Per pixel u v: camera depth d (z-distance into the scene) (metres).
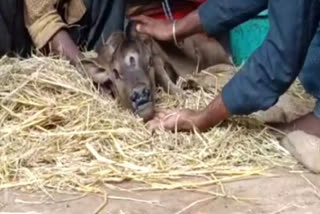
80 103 2.70
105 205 2.21
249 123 2.66
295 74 2.49
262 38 3.31
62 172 2.38
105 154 2.49
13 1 3.09
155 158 2.46
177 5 3.22
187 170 2.41
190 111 2.62
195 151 2.51
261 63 2.47
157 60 2.90
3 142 2.53
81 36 3.19
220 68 3.14
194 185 2.33
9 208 2.20
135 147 2.53
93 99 2.71
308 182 2.37
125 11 3.17
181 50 3.07
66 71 2.85
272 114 2.72
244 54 3.32
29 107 2.71
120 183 2.35
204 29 2.90
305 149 2.44
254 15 2.85
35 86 2.77
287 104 2.83
